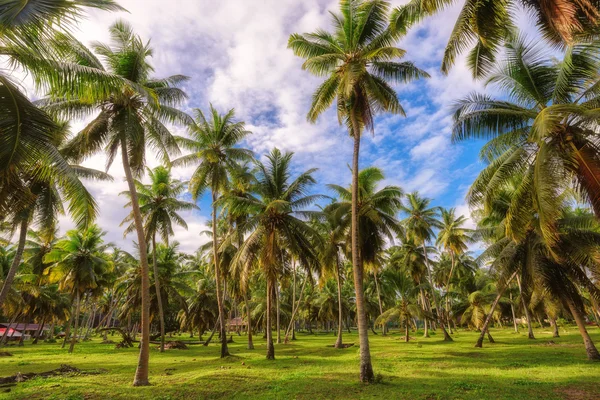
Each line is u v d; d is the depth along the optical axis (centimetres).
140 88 995
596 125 847
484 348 2394
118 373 1577
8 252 3059
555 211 847
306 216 2033
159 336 4903
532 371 1348
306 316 6272
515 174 1240
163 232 2584
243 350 2680
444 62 953
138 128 1424
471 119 1273
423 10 934
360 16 1334
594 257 1474
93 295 3700
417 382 1162
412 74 1399
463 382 1119
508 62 1230
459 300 5809
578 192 948
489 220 2328
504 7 851
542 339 3134
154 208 2534
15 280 2984
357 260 1298
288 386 1129
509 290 4697
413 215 3484
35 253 3081
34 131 704
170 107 1548
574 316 1691
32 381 1335
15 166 666
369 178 2312
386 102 1366
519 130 1266
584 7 686
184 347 3141
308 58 1446
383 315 3316
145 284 1354
